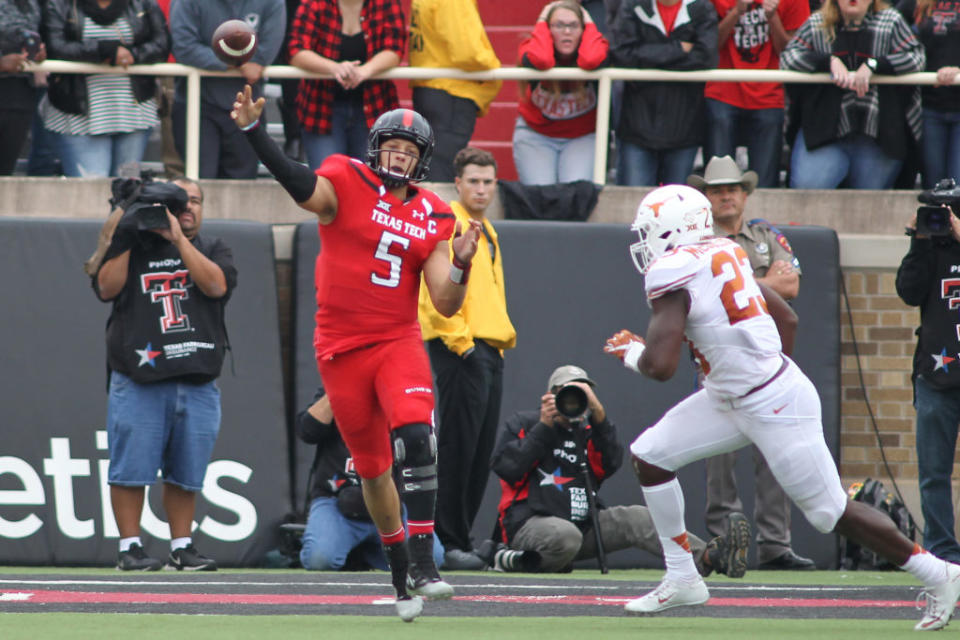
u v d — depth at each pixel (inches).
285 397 1226.0
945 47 1286.9
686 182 1202.0
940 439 969.5
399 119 637.9
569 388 1024.2
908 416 1273.4
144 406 981.8
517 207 1291.8
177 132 1337.4
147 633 559.5
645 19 1280.8
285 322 1264.8
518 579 945.5
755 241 1088.8
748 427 654.5
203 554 1132.5
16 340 1176.2
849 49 1270.9
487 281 1069.1
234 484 1156.5
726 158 1085.1
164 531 1131.3
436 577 635.5
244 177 1327.5
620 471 1200.8
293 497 1177.4
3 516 1133.7
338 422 653.9
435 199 655.8
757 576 1048.2
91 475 1149.7
